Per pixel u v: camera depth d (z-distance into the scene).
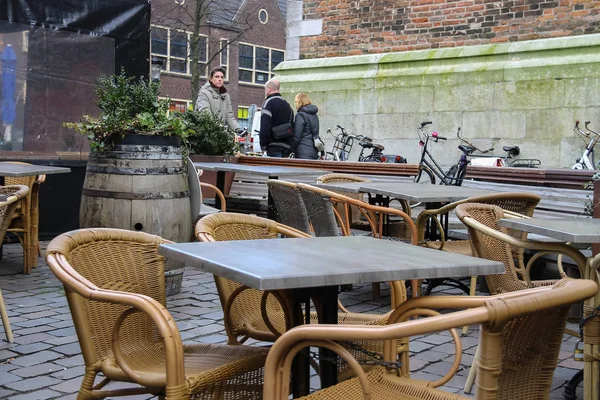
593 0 11.79
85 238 2.81
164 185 5.88
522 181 7.61
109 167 5.82
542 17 12.31
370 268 2.27
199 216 7.04
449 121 13.20
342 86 14.59
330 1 14.98
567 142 11.90
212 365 2.72
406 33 13.93
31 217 7.20
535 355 2.07
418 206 8.71
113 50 9.42
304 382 2.54
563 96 11.92
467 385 3.97
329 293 2.50
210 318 5.43
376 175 9.26
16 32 8.66
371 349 2.84
